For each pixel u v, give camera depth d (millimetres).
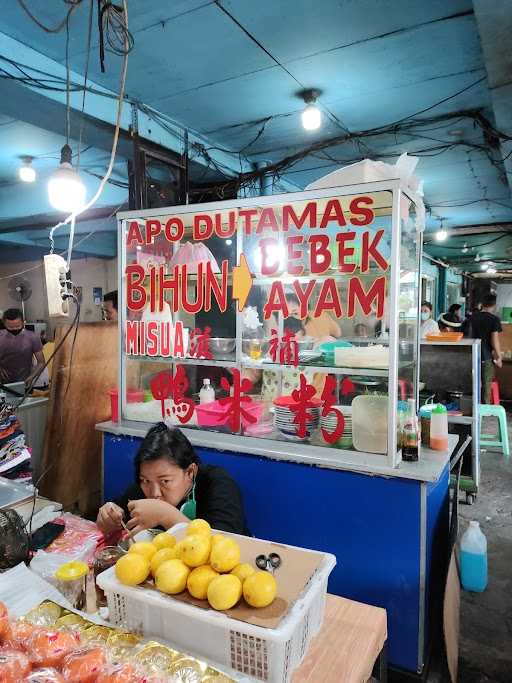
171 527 1293
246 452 2148
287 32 2750
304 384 2119
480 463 4441
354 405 1978
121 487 2516
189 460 1589
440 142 4387
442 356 3613
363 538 1913
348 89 3436
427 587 1864
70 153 1981
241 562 1010
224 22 2656
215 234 2316
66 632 874
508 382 7582
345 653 960
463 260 12195
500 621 2248
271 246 2186
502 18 2217
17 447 1949
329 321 2244
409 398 2143
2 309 9695
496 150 4473
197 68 3150
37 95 3012
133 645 867
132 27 2689
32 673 757
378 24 2676
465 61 3055
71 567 1130
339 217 2010
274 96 3557
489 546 2930
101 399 2865
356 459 1930
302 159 4781
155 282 2471
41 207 6344
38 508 1671
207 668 803
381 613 1100
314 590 933
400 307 1940
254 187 4961
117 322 2781
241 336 2281
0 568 1222
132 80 3314
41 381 3775
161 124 3871
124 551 1195
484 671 1948
